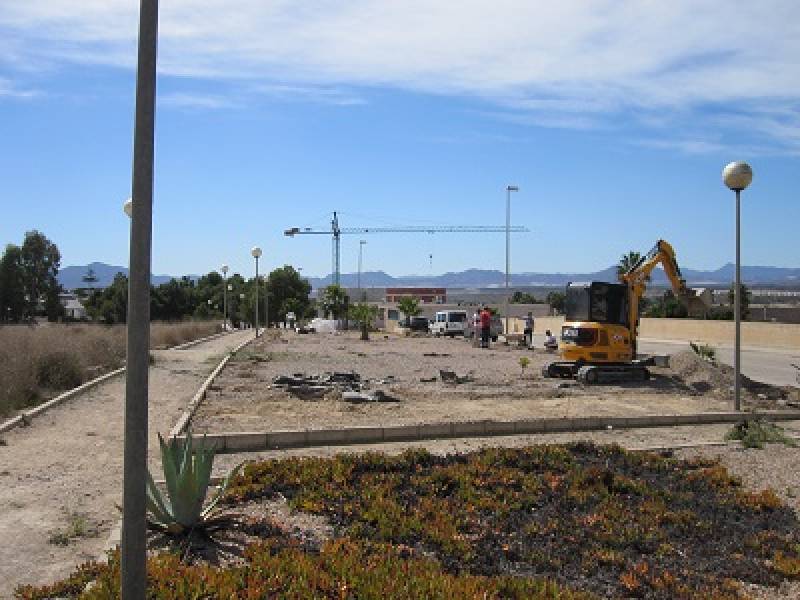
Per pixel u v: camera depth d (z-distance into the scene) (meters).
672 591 6.49
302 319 76.62
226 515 7.27
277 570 5.36
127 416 3.81
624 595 6.40
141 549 3.84
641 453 11.14
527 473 9.74
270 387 19.12
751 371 28.23
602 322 21.78
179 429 12.50
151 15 3.88
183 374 22.80
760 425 13.70
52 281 84.88
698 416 15.05
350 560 5.81
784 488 10.00
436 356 31.52
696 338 46.75
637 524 8.12
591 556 7.15
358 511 7.76
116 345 25.83
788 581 7.06
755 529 8.33
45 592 5.27
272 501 8.27
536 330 59.75
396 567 5.84
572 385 20.45
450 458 10.20
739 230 16.34
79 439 12.19
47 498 8.79
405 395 17.78
